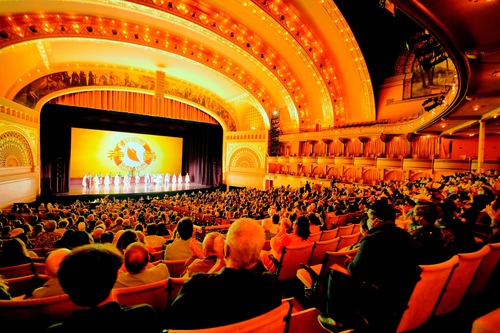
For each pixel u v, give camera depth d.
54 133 24.31
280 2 19.94
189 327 1.74
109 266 1.45
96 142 29.06
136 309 1.57
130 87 26.20
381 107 24.78
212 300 1.75
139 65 25.66
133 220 9.33
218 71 25.44
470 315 3.01
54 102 23.14
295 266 4.26
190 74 27.55
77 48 21.31
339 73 24.84
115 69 25.42
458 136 20.77
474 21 5.82
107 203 18.66
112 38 19.92
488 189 6.70
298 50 23.20
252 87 27.69
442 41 6.73
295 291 4.13
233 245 1.88
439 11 5.58
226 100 31.91
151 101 28.08
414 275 2.15
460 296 2.70
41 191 22.08
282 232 4.41
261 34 22.81
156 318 1.62
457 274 2.46
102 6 17.98
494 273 3.44
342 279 2.58
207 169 33.25
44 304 2.22
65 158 24.69
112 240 4.72
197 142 34.12
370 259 2.38
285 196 16.00
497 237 3.66
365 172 21.58
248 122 32.97
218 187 31.38
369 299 2.38
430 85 21.66
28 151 20.17
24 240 5.89
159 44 21.84
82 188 25.97
